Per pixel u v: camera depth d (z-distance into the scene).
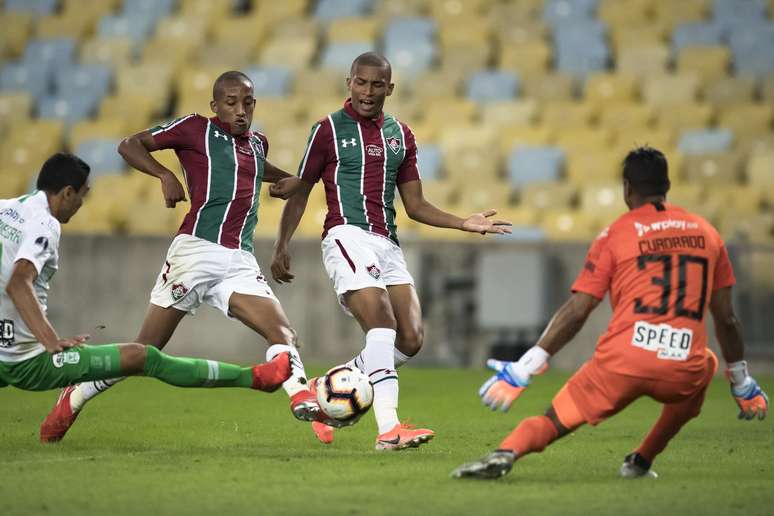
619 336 14.98
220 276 19.91
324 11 64.56
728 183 52.00
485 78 58.47
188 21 63.62
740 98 56.62
